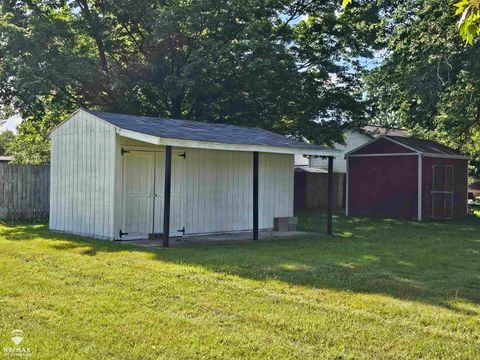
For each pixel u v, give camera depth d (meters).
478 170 30.05
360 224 16.81
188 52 20.62
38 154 27.52
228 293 6.41
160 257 8.91
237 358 4.34
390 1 19.41
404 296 6.50
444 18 16.05
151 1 20.73
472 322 5.45
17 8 19.95
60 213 12.91
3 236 11.73
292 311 5.70
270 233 13.57
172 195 12.32
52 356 4.28
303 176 24.28
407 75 17.16
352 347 4.66
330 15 22.47
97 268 7.79
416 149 18.95
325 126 22.77
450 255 9.96
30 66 17.47
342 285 7.00
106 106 21.75
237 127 15.11
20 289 6.41
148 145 11.95
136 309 5.64
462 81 15.91
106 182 11.58
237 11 20.39
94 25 21.31
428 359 4.43
